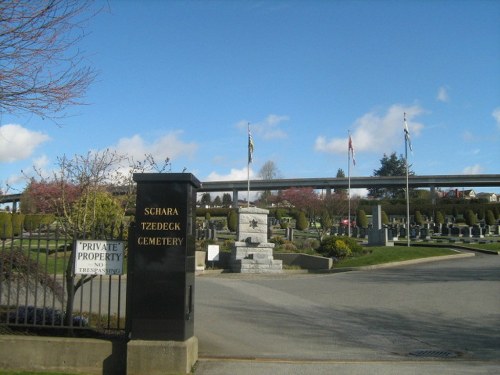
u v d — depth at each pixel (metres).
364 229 51.38
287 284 18.72
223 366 7.73
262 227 25.94
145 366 7.20
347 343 9.97
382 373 7.50
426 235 46.88
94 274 7.97
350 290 16.89
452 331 11.05
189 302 7.73
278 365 7.84
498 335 10.68
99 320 8.18
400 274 21.09
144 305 7.45
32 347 7.50
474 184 85.88
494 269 21.78
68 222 14.81
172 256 7.50
